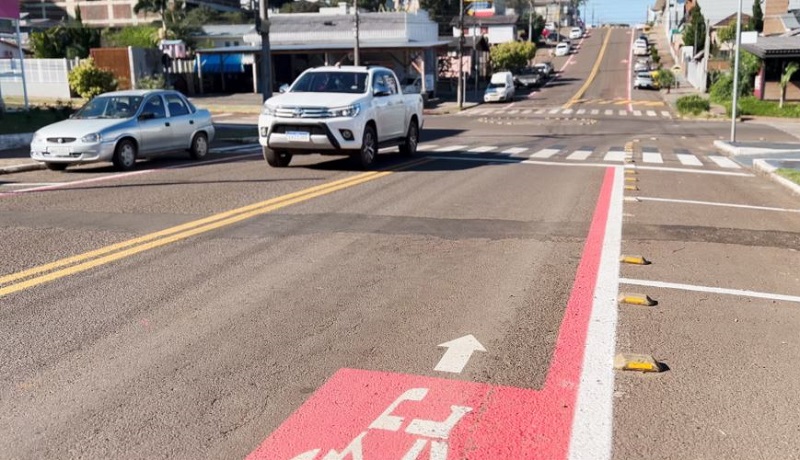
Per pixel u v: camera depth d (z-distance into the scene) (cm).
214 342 493
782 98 4241
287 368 451
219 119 3606
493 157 1820
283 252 737
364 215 943
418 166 1534
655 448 359
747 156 1889
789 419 389
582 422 384
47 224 870
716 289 629
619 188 1255
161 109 1584
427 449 355
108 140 1416
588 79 7212
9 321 529
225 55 5734
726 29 6550
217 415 390
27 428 376
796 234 873
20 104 3716
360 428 376
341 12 6203
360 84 1463
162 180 1273
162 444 361
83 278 638
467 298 594
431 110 4731
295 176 1323
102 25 10394
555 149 2144
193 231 830
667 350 485
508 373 445
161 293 597
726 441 366
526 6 13812
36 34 5262
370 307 568
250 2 2255
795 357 475
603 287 629
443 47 5969
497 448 356
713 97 4984
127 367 452
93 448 357
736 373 448
